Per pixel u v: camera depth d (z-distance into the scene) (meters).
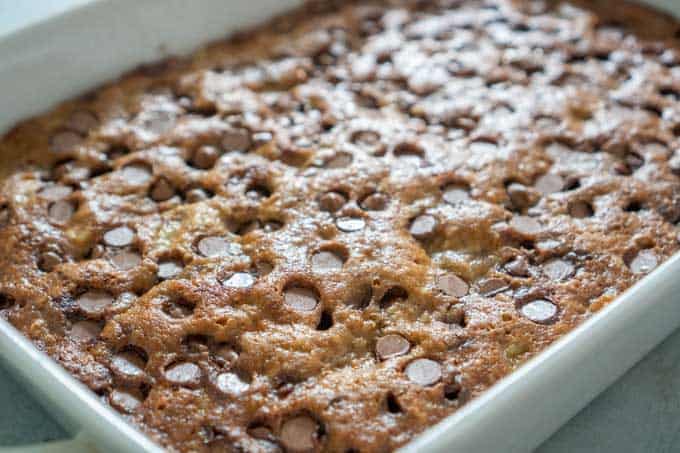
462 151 0.51
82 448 0.41
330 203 0.49
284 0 0.58
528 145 0.51
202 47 0.56
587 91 0.54
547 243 0.48
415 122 0.52
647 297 0.43
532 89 0.54
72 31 0.53
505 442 0.41
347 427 0.42
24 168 0.51
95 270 0.47
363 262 0.46
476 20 0.58
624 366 0.45
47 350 0.45
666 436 0.45
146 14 0.54
